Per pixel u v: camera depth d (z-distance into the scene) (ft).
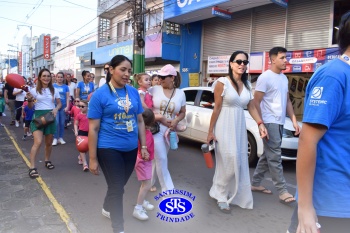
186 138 27.25
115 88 10.13
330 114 4.97
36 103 17.30
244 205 13.14
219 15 39.81
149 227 11.30
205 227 11.46
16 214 11.88
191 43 49.78
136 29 42.29
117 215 9.62
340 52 5.43
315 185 5.37
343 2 32.19
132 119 10.19
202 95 24.63
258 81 13.93
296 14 36.42
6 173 17.21
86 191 14.74
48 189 14.75
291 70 36.17
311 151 5.08
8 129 32.78
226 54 45.47
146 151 11.03
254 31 41.22
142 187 11.69
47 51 114.83
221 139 12.61
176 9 44.80
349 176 5.20
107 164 9.73
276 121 13.80
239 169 12.81
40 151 22.79
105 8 68.44
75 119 18.24
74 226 10.94
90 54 75.00
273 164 13.98
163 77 13.11
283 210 13.16
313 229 5.03
